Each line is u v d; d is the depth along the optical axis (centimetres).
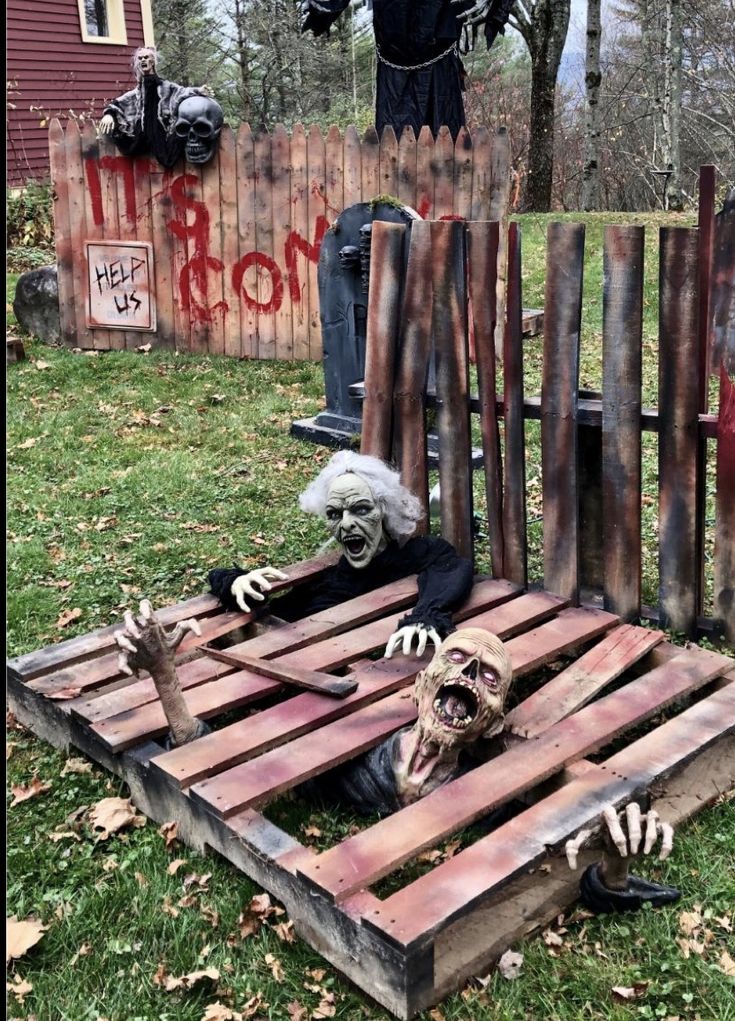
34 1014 302
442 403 521
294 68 3594
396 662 431
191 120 973
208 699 407
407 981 278
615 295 459
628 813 295
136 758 380
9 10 1747
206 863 354
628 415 467
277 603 516
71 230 1060
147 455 786
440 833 321
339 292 776
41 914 339
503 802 339
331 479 498
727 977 299
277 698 462
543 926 320
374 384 547
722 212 779
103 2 2003
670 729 378
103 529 655
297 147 973
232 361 1027
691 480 465
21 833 379
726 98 2773
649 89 3312
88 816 385
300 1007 296
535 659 428
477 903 293
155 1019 296
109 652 465
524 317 1033
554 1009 292
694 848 353
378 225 530
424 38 1025
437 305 512
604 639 448
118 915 337
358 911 293
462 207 961
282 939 318
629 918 321
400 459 550
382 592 490
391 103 1063
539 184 2300
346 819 380
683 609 483
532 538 617
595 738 371
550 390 483
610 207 3806
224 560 604
